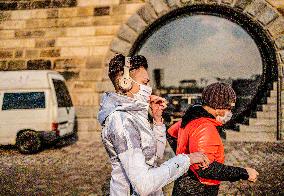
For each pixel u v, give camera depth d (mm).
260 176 5641
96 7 11094
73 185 5414
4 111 8656
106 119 1541
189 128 2023
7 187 5367
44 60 11258
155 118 2014
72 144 9727
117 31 10953
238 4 10438
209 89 2045
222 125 2068
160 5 10758
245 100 11414
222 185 5184
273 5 10281
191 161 1535
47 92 8695
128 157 1403
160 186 1391
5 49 11492
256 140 9711
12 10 11523
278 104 9805
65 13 11242
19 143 8531
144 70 1644
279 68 10039
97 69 10938
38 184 5523
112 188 1582
